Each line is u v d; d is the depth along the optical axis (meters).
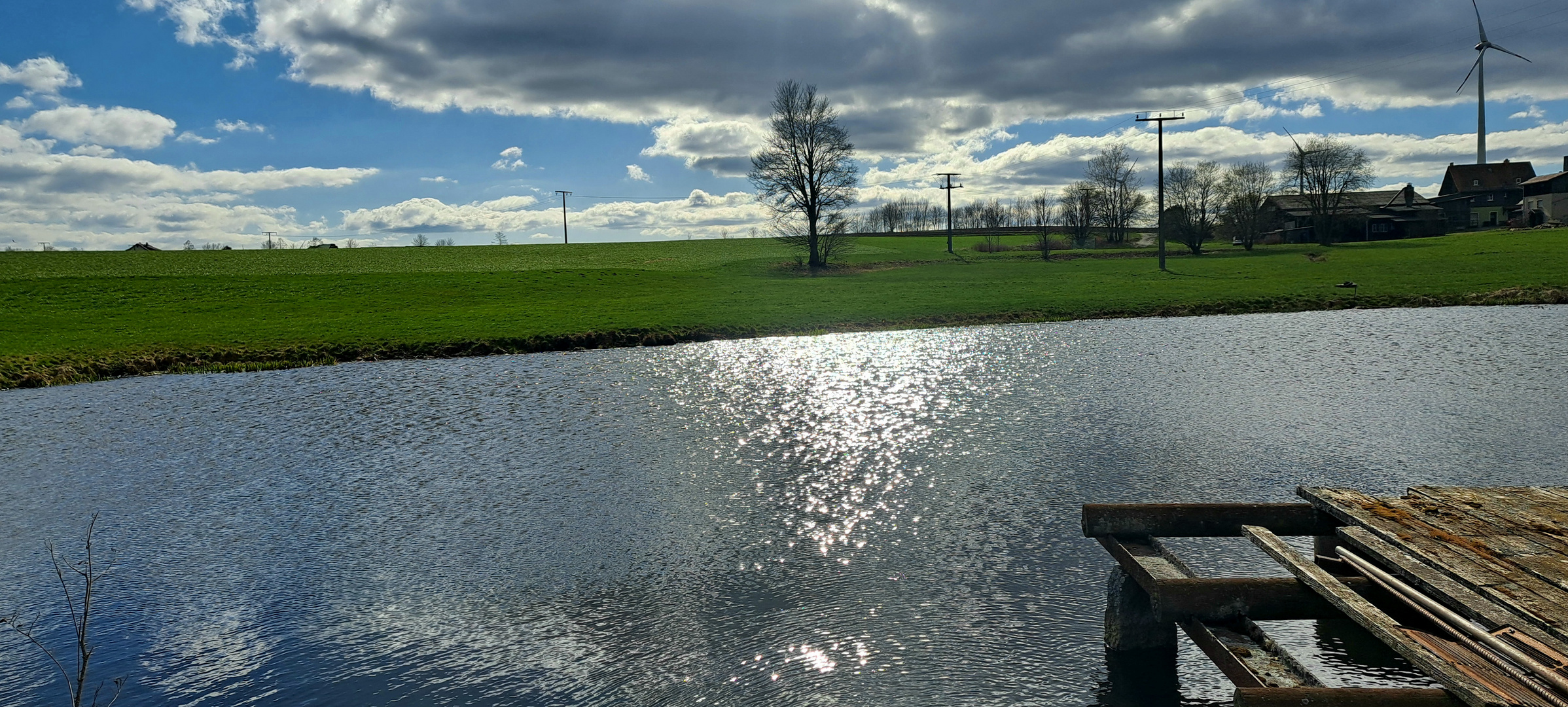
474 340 35.50
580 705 7.06
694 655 7.82
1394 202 117.50
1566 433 14.90
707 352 32.66
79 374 29.36
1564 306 39.91
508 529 11.42
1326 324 35.81
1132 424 16.95
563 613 8.79
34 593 9.74
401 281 64.38
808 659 7.66
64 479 14.80
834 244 86.31
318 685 7.54
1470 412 16.89
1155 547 7.79
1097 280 61.34
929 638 7.98
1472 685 4.68
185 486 14.12
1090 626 8.20
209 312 47.94
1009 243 118.94
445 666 7.79
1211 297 47.06
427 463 15.24
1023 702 6.89
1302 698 4.83
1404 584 6.65
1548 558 6.41
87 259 83.44
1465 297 43.91
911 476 13.41
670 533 11.06
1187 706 6.76
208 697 7.38
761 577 9.53
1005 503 11.87
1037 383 22.56
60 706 7.25
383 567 10.21
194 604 9.33
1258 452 14.30
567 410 20.20
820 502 12.20
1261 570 9.31
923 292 54.06
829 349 32.78
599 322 40.03
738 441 16.41
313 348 34.16
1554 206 105.88
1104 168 122.69
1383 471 12.83
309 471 14.89
